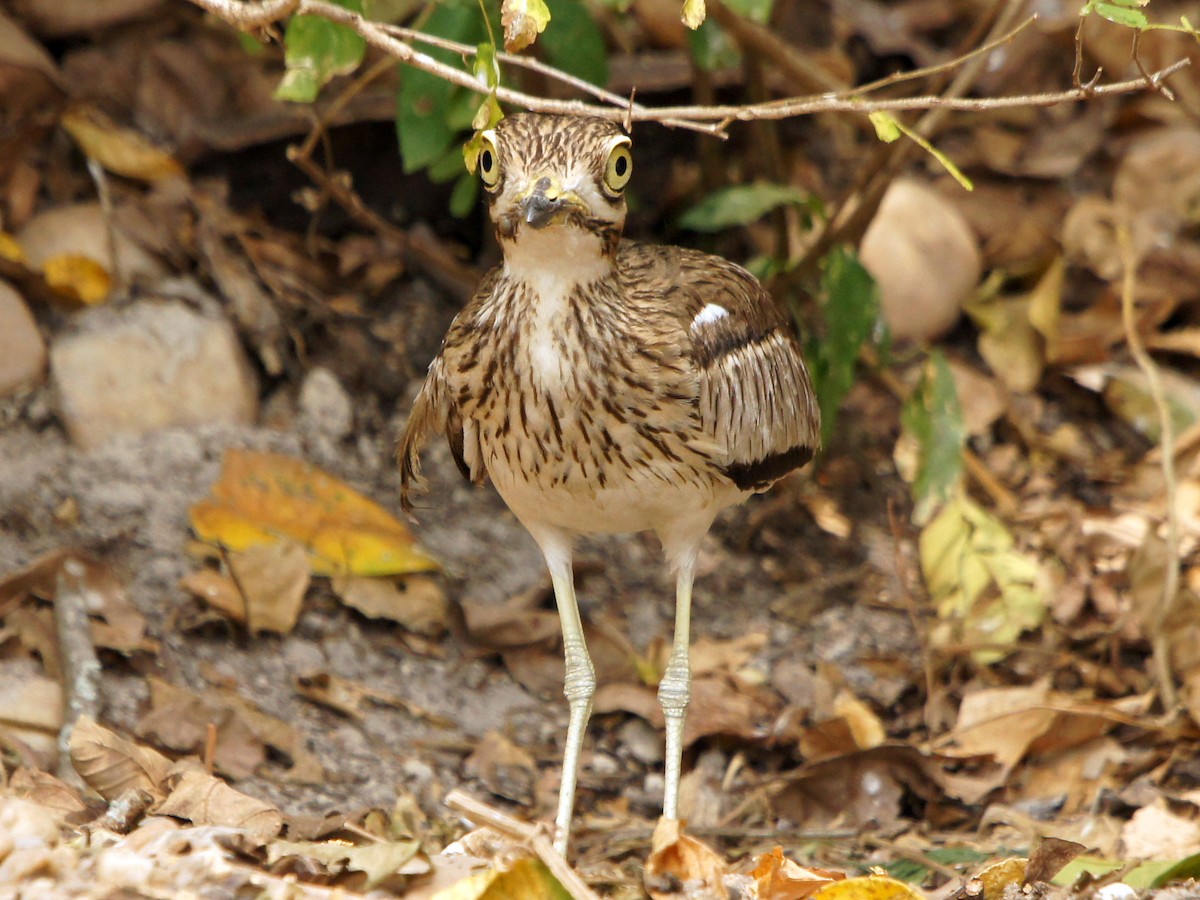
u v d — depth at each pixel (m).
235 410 10.88
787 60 11.18
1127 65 14.16
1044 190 13.91
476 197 12.34
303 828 7.48
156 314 10.92
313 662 9.70
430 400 7.88
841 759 9.20
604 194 7.03
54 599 9.09
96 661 8.74
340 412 11.26
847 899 6.56
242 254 11.73
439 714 9.66
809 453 9.06
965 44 11.29
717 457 7.62
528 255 7.05
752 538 11.55
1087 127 14.20
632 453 7.36
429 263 12.32
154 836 6.37
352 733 9.27
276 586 9.74
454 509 11.12
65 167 11.57
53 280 10.77
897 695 10.23
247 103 12.36
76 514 9.95
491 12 9.94
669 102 12.84
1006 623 10.62
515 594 10.60
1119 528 11.54
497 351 7.23
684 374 7.30
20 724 8.29
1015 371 12.78
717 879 6.59
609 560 11.12
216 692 9.13
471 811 6.38
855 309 10.97
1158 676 9.93
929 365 11.23
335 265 12.26
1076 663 10.43
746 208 10.73
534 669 10.16
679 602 8.01
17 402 10.44
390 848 6.33
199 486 10.30
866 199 11.24
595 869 7.84
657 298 7.55
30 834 6.04
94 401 10.49
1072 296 13.43
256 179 12.25
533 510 7.80
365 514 10.56
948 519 11.11
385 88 12.14
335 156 12.31
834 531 11.66
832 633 10.75
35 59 11.58
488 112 6.74
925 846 8.62
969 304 13.02
